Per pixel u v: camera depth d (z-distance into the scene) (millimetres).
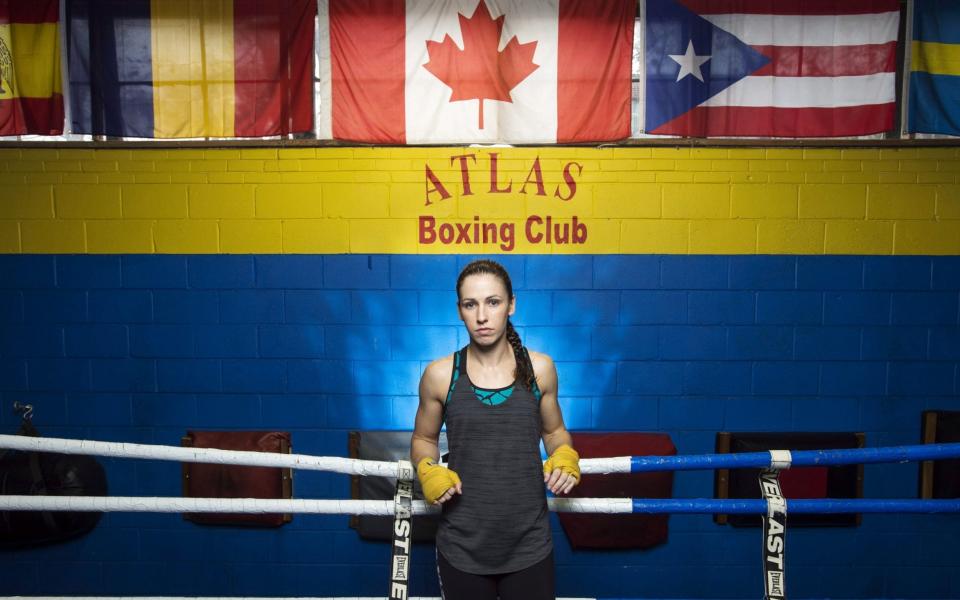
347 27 2914
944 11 2859
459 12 2904
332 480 3100
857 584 3111
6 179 3047
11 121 2951
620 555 3098
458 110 2945
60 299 3080
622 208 3020
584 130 2949
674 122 2930
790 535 3105
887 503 1793
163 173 3035
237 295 3074
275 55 2936
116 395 3105
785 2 2873
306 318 3078
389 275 3057
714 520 3088
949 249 3014
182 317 3084
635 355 3072
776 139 2984
